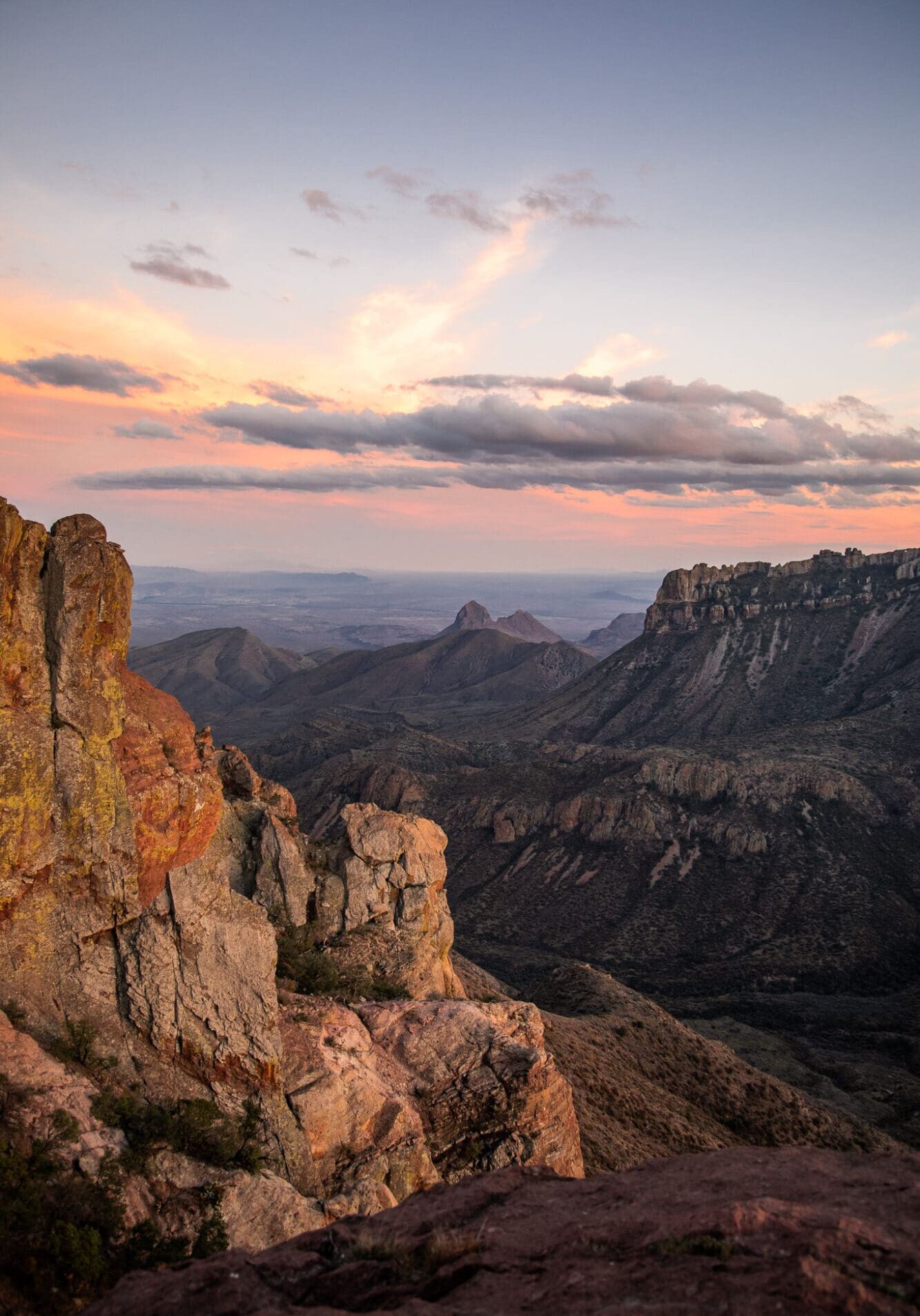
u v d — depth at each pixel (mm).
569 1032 65500
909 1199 12844
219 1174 24109
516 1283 11414
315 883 47750
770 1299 9820
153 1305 11930
